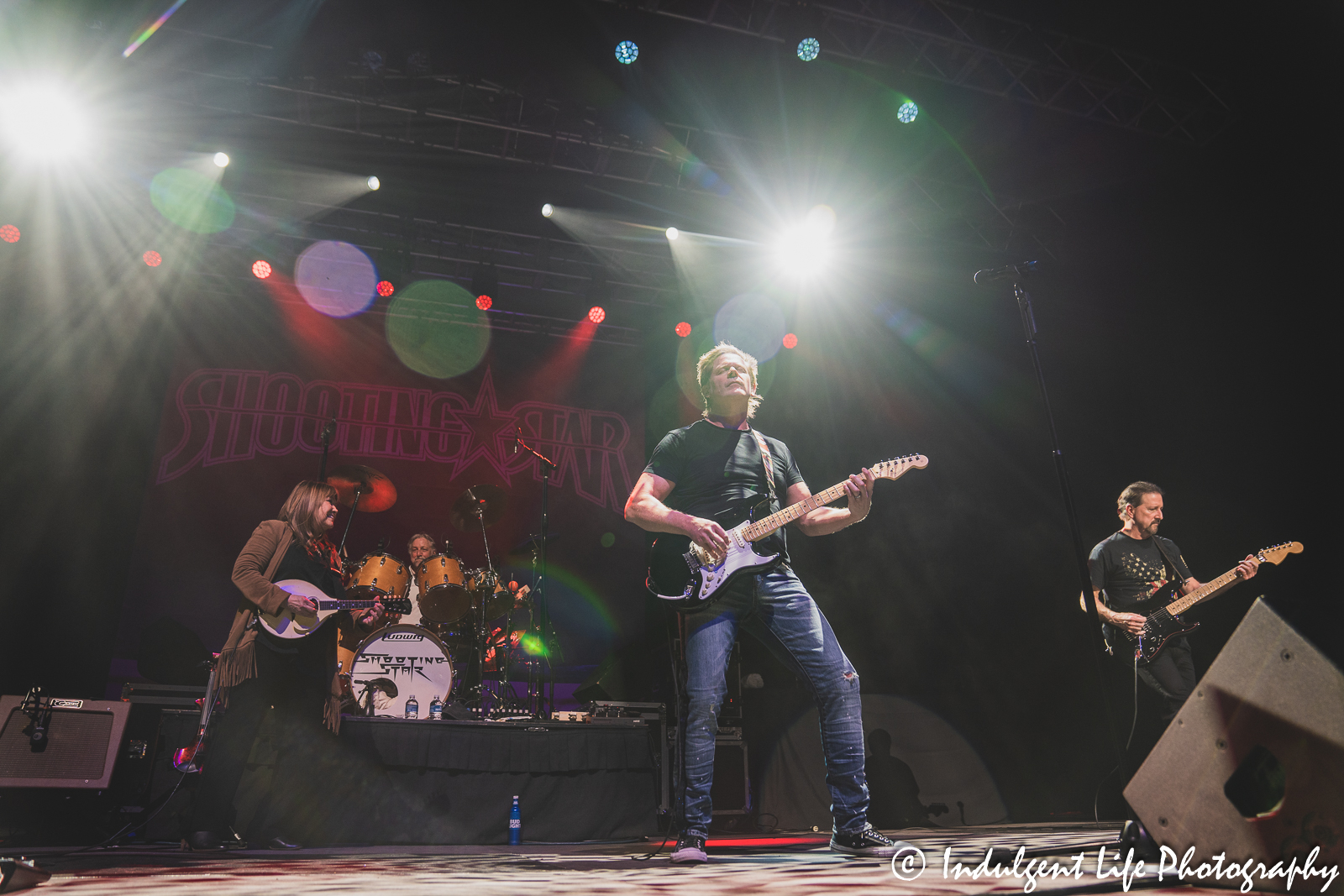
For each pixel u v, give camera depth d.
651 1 5.48
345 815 3.64
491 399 7.75
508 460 7.64
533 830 3.98
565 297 7.90
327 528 3.58
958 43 5.84
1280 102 5.68
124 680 6.20
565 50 5.82
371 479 6.02
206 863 2.46
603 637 7.41
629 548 7.69
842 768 2.32
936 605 6.82
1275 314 5.62
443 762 3.91
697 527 2.30
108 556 6.27
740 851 2.66
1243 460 5.73
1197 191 6.19
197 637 5.05
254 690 3.14
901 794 5.70
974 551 6.84
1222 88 6.02
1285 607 1.17
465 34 5.69
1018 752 6.15
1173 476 6.13
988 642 6.57
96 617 6.12
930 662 6.64
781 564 2.45
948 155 6.71
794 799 5.52
